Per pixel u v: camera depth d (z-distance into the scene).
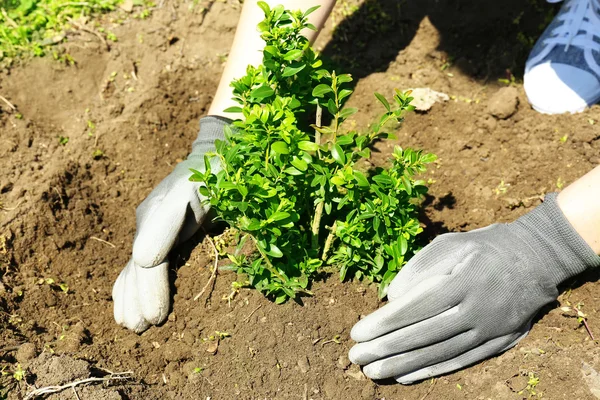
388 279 0.79
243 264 0.79
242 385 0.78
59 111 1.01
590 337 0.79
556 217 0.76
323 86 0.73
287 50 0.74
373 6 1.07
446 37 1.03
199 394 0.78
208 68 1.04
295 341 0.79
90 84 1.03
